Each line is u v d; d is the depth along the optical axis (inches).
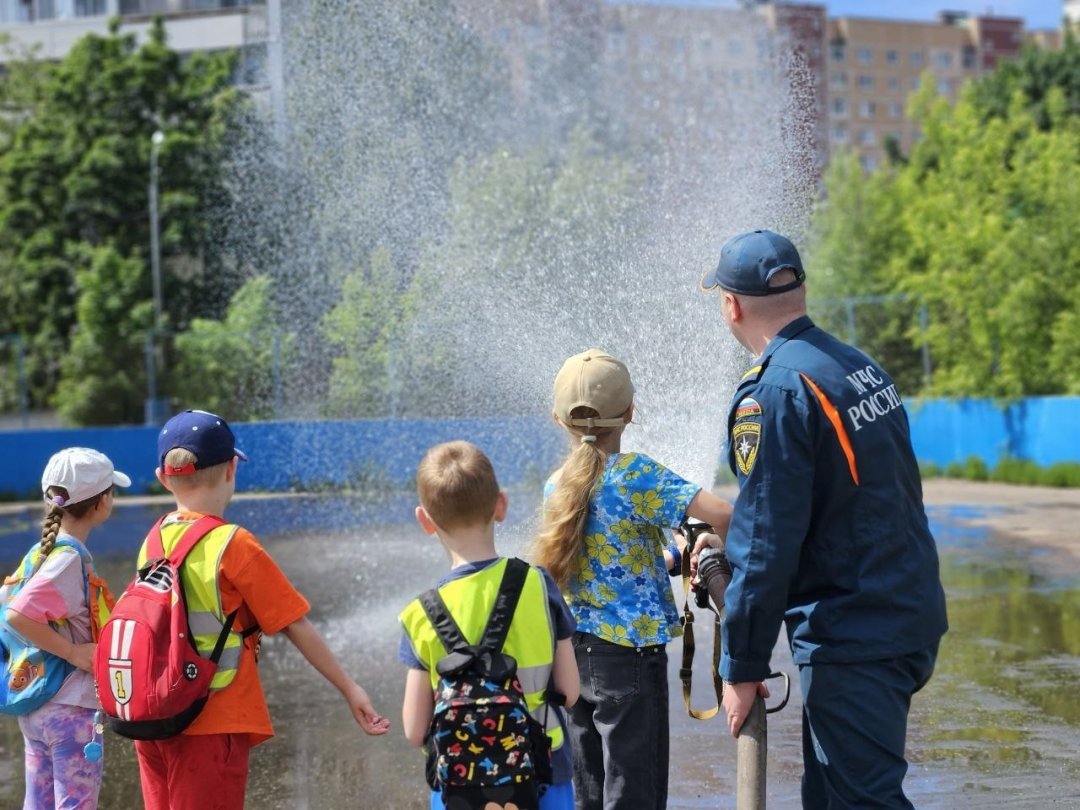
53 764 137.6
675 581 346.6
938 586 117.9
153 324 1080.8
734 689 116.3
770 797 176.1
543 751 106.4
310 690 260.5
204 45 1578.5
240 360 866.8
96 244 1216.2
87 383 948.6
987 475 706.2
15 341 932.0
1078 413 650.8
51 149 1220.5
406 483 663.8
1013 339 698.2
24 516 725.3
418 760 206.8
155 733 119.7
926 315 780.0
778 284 122.5
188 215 1162.0
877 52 3919.8
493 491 113.2
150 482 836.6
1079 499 582.9
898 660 114.4
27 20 1704.0
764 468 114.3
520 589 109.7
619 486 129.9
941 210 772.0
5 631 138.2
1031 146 817.5
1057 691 232.5
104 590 142.1
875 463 115.3
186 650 120.6
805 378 116.0
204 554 124.3
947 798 171.8
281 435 718.5
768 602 113.1
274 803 186.2
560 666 112.0
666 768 130.5
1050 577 366.6
